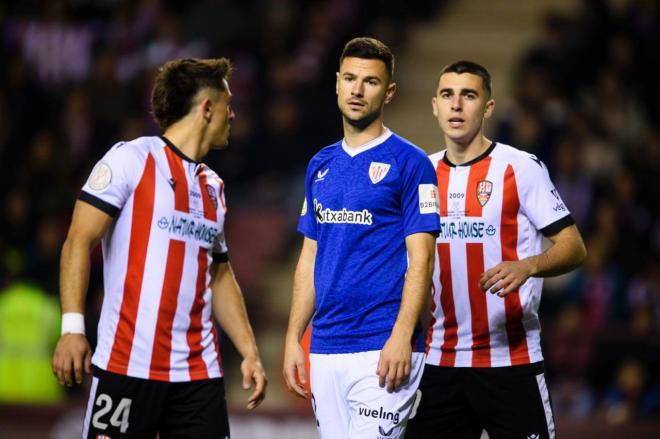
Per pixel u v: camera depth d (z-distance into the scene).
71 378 16.23
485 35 47.91
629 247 35.22
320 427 17.06
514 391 18.38
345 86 16.78
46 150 40.78
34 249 37.28
